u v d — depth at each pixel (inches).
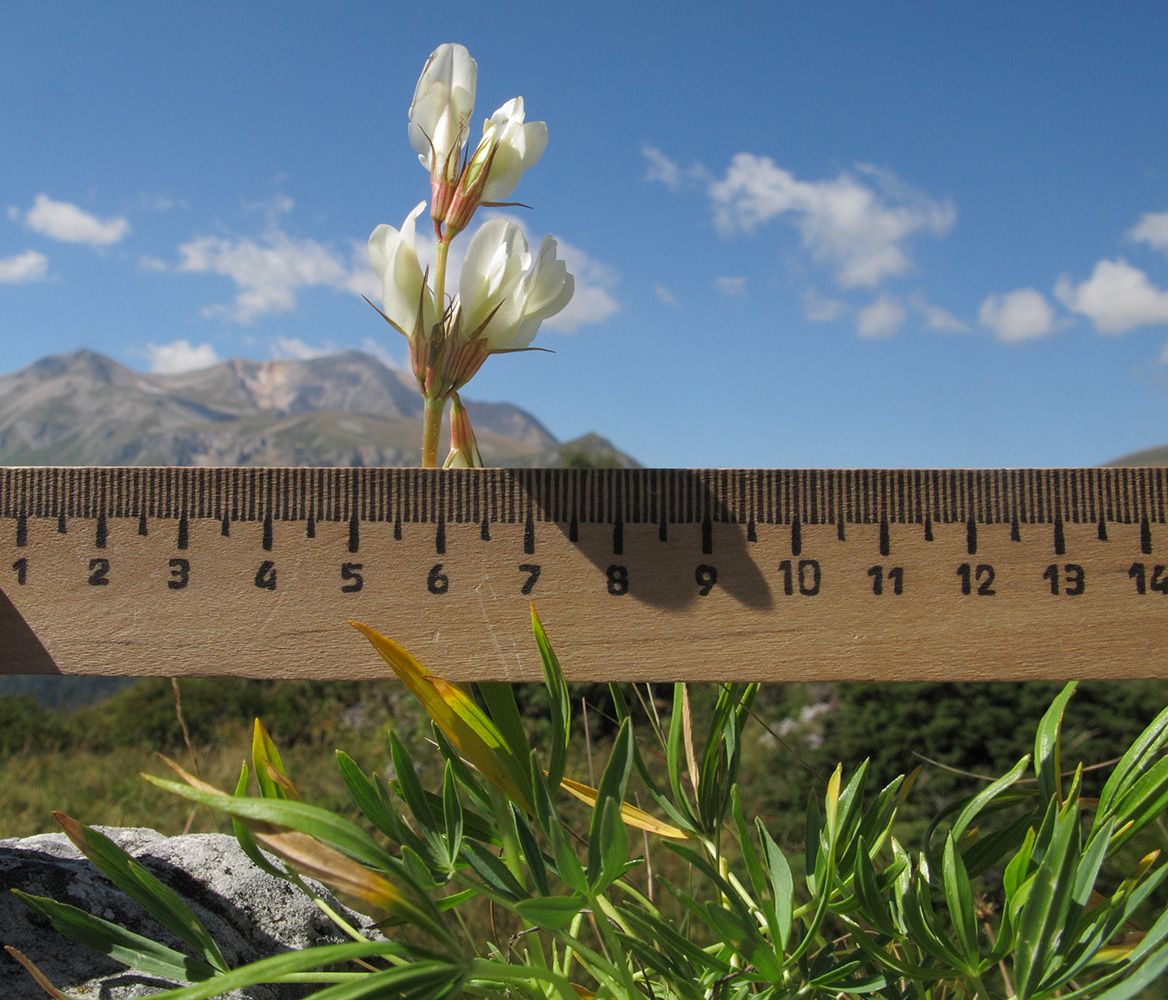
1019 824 6.1
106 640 6.4
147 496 6.4
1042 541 6.5
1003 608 6.4
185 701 46.8
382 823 5.6
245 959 6.6
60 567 6.4
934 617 6.4
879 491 6.5
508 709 6.0
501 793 5.8
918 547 6.5
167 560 6.4
